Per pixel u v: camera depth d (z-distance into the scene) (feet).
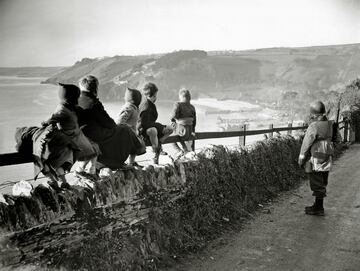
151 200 13.50
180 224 14.88
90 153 11.10
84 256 10.44
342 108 60.44
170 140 17.37
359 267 13.26
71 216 10.21
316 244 15.43
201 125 248.73
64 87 10.47
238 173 20.25
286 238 16.05
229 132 22.02
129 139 12.67
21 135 10.14
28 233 9.18
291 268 13.15
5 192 10.18
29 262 9.19
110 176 12.00
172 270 12.73
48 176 10.15
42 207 9.52
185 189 15.67
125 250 11.83
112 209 11.68
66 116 10.28
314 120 19.56
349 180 28.63
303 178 28.66
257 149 23.99
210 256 14.03
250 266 13.26
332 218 19.02
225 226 17.03
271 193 23.00
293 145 29.71
